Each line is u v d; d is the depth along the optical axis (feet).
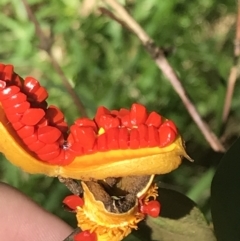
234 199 0.17
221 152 0.26
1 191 0.26
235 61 0.26
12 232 0.26
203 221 0.17
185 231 0.17
